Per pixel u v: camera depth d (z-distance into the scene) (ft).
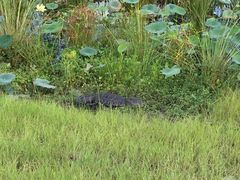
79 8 21.79
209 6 23.02
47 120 12.19
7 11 19.45
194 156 10.34
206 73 18.03
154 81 17.58
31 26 21.15
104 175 8.72
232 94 15.71
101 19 22.50
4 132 10.77
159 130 12.04
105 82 17.70
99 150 10.13
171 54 19.49
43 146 10.06
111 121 12.64
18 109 12.78
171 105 15.72
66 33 20.81
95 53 19.61
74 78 17.83
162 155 10.01
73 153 9.88
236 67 17.58
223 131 12.15
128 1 21.27
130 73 18.01
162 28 19.01
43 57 18.89
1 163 8.86
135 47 19.74
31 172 8.50
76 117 12.62
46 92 16.93
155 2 24.94
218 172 9.36
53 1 24.84
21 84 17.22
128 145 10.42
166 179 8.71
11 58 19.13
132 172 8.98
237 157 10.23
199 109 15.26
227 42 18.16
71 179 8.34
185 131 11.53
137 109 14.78
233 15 19.76
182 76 18.22
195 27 21.42
